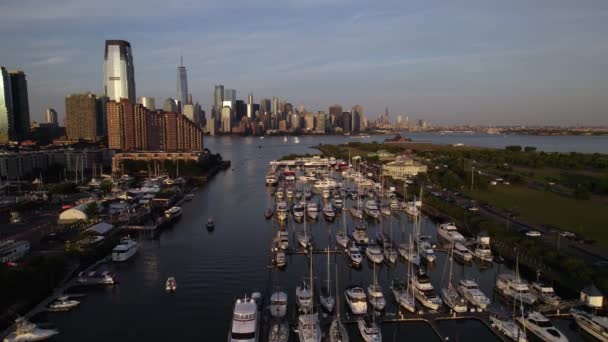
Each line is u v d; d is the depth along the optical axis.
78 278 121.12
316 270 132.75
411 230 180.75
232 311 105.56
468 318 99.75
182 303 110.12
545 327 90.00
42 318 101.62
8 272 103.25
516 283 110.38
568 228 164.50
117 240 161.38
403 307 105.69
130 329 97.06
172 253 150.75
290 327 94.94
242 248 156.25
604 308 99.69
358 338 91.31
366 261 142.25
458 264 139.00
